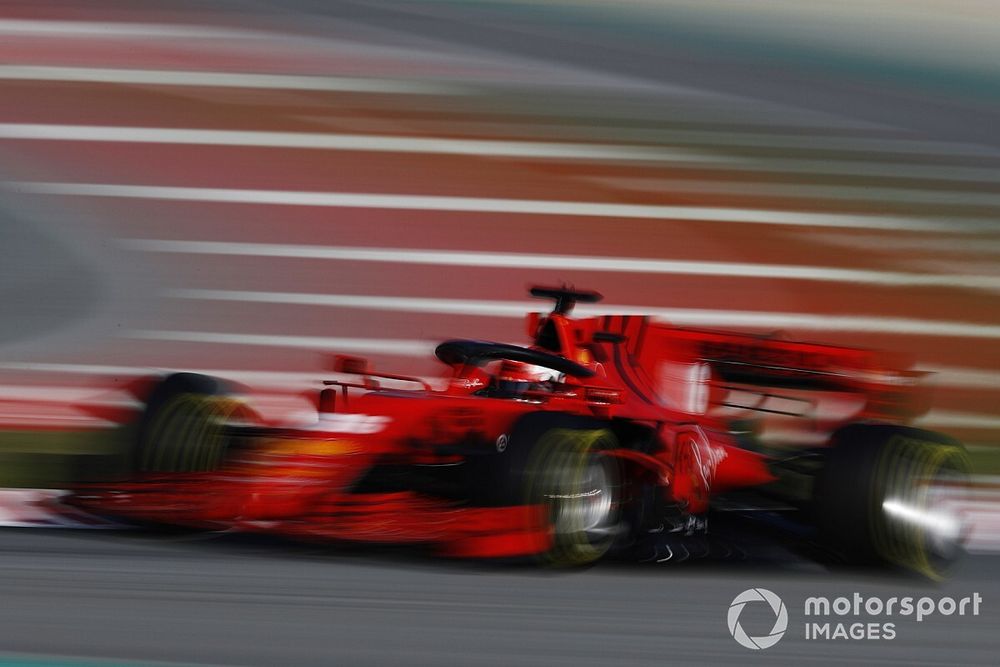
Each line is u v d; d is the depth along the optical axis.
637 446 23.23
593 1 89.12
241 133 63.97
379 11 83.06
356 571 20.30
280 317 46.75
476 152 64.69
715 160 66.50
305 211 56.69
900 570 22.33
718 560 23.11
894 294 53.12
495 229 56.41
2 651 15.99
